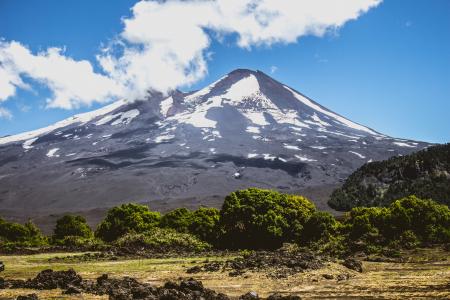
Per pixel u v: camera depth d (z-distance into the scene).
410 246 33.06
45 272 20.81
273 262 25.16
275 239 40.31
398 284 19.25
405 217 35.28
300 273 22.42
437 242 33.72
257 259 25.86
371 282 20.08
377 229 35.94
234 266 24.44
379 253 31.81
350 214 39.50
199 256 35.00
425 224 35.19
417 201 36.47
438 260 27.36
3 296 17.44
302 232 40.41
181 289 16.92
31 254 38.00
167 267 26.61
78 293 17.73
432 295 16.72
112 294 16.97
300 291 18.48
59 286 19.14
